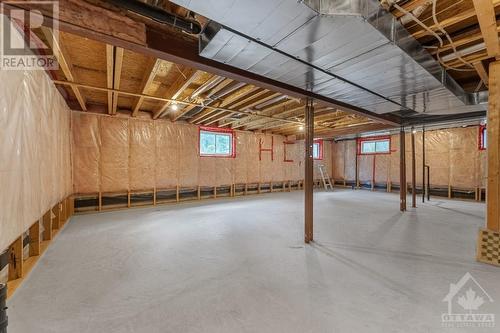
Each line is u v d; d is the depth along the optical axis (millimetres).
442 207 5828
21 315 1648
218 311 1698
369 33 1652
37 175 2461
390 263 2527
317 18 1474
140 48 1853
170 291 1969
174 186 6543
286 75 2432
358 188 10094
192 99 4246
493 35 1973
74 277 2207
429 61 2334
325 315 1648
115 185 5547
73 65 3195
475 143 6754
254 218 4691
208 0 1318
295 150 9859
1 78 1663
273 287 2031
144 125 5988
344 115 5828
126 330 1507
